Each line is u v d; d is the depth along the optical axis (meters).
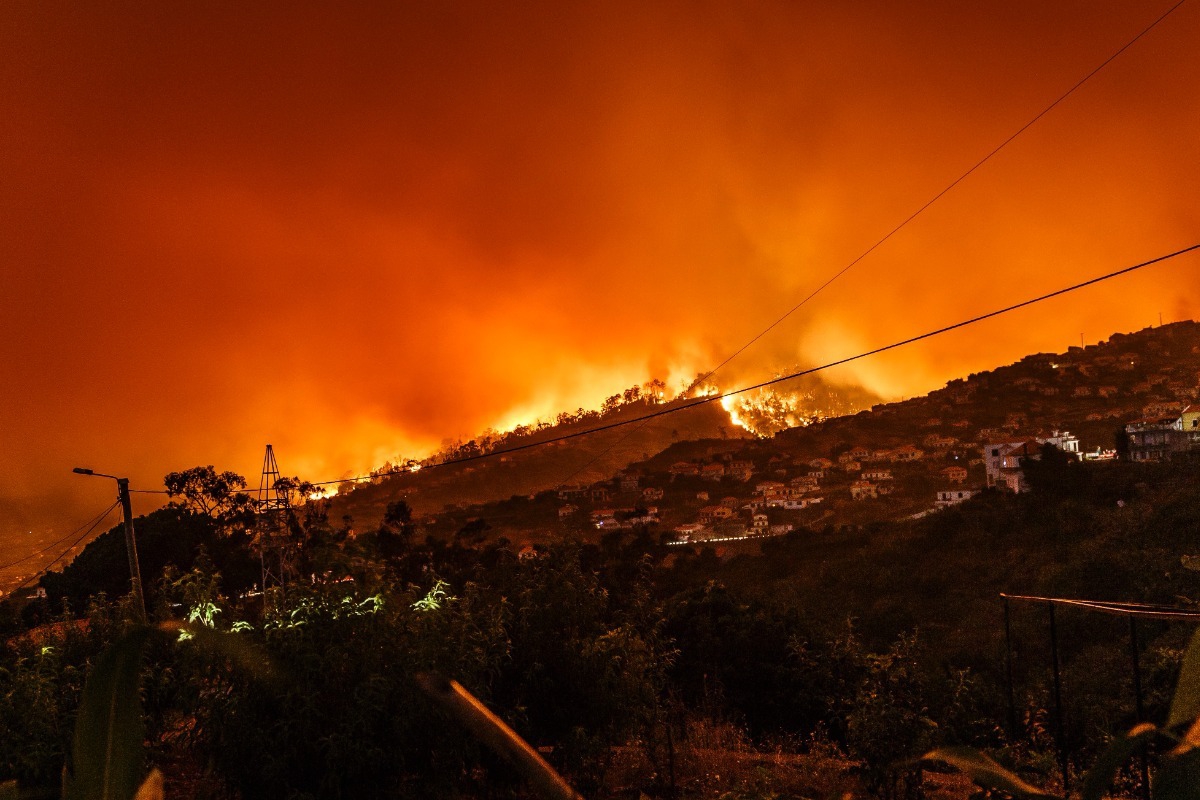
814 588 43.16
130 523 14.14
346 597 5.41
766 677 12.45
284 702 4.82
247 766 4.98
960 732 6.39
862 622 34.19
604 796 6.99
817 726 9.65
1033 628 24.53
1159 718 6.11
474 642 5.87
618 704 7.00
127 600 9.53
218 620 5.14
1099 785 0.74
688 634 14.61
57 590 31.12
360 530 93.12
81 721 0.67
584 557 16.31
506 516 111.31
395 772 5.34
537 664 6.68
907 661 6.33
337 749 4.81
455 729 5.41
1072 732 7.40
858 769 6.19
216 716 4.96
